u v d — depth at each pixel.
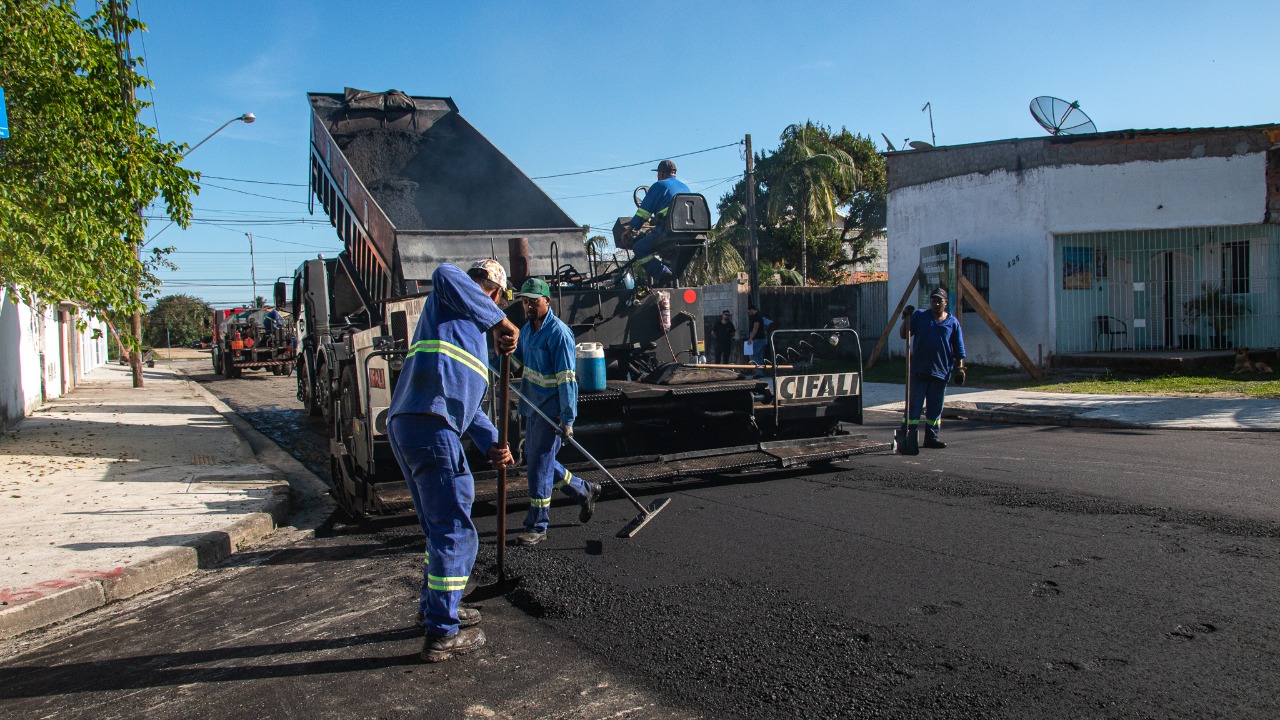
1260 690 2.92
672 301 8.24
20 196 7.71
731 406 7.47
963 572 4.38
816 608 3.95
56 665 3.79
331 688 3.35
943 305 8.45
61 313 18.92
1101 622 3.61
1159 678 3.05
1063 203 16.83
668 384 7.31
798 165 29.31
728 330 17.89
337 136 10.59
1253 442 8.47
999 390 14.63
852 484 6.92
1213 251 16.53
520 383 6.26
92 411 14.88
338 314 11.16
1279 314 15.91
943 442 8.88
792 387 7.72
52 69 8.00
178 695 3.36
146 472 8.30
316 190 11.03
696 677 3.28
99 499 6.93
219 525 5.96
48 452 9.69
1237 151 15.76
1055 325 16.86
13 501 6.86
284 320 28.05
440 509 3.65
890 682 3.13
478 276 4.07
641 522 5.34
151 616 4.45
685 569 4.66
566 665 3.47
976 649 3.38
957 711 2.89
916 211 20.23
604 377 6.94
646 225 8.62
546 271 8.48
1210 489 6.17
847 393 8.00
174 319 65.06
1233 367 14.40
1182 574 4.19
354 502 6.54
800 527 5.49
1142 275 17.09
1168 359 14.60
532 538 5.41
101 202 8.46
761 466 7.02
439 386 3.67
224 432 11.73
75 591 4.55
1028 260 17.31
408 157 10.73
